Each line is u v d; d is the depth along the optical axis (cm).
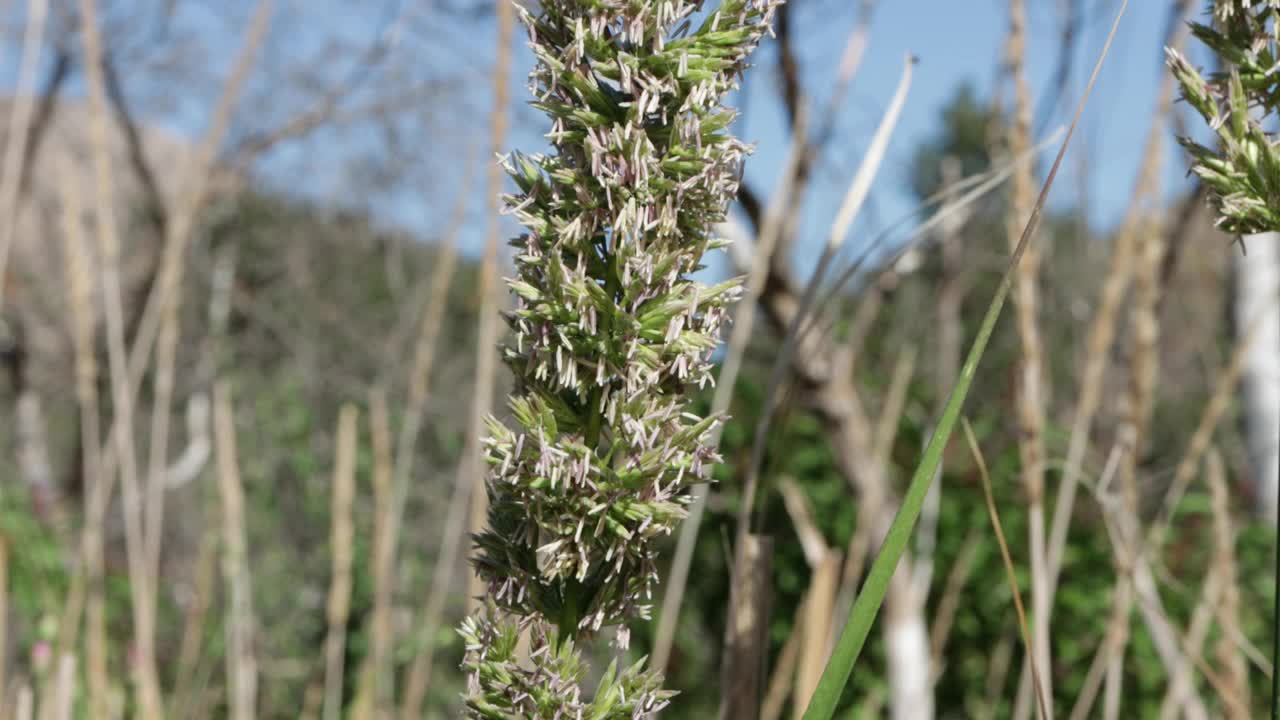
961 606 491
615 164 94
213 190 802
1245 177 115
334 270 987
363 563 611
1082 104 104
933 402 465
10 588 390
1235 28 118
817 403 387
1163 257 299
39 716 275
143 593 280
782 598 499
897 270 315
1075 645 479
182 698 348
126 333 769
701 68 96
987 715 412
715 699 538
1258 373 473
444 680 561
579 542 94
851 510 493
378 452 314
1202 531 464
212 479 490
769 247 240
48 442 782
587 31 95
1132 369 254
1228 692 239
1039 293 260
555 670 96
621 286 98
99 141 273
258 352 931
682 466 96
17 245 741
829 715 99
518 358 100
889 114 171
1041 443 238
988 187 173
